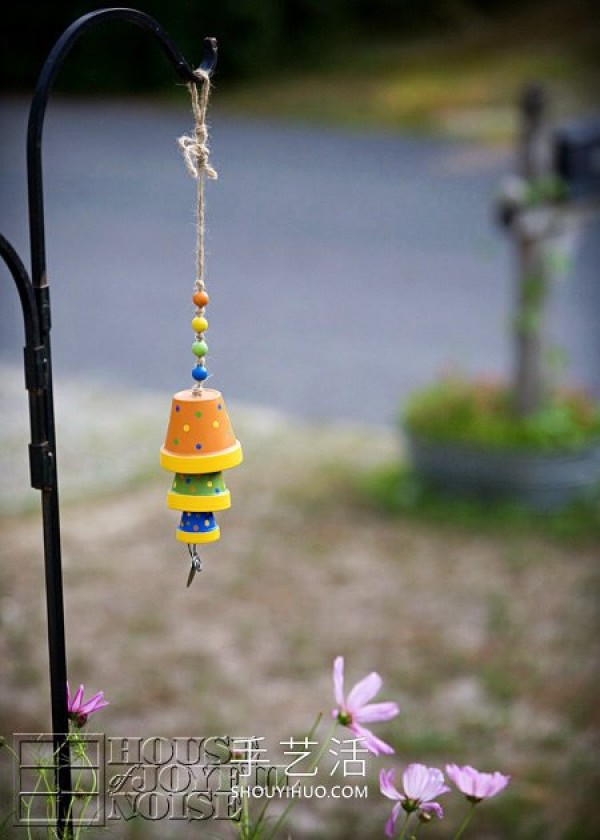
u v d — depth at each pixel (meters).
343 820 4.08
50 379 1.87
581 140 6.85
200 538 2.05
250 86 23.56
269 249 14.25
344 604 6.10
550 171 6.90
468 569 6.47
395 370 10.21
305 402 9.53
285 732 4.81
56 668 1.94
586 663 5.41
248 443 8.62
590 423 7.17
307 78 23.45
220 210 16.02
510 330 7.29
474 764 4.54
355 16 25.42
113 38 23.50
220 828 3.56
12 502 7.60
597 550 6.66
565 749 4.65
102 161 18.88
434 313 11.75
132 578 6.43
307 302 12.23
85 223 15.69
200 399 2.02
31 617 5.86
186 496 2.02
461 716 4.95
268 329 11.41
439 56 23.64
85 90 23.72
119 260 14.08
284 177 17.52
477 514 7.11
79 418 9.20
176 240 14.84
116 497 7.69
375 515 7.20
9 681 5.16
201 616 5.96
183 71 1.87
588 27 23.89
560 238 7.08
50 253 14.40
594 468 7.18
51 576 1.91
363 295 12.39
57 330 11.57
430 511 7.18
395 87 22.19
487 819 4.14
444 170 17.38
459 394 7.54
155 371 10.37
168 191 17.11
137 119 21.78
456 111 20.50
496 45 23.81
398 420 7.49
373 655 5.56
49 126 21.31
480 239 14.14
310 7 24.64
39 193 1.82
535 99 6.76
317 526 7.08
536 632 5.75
